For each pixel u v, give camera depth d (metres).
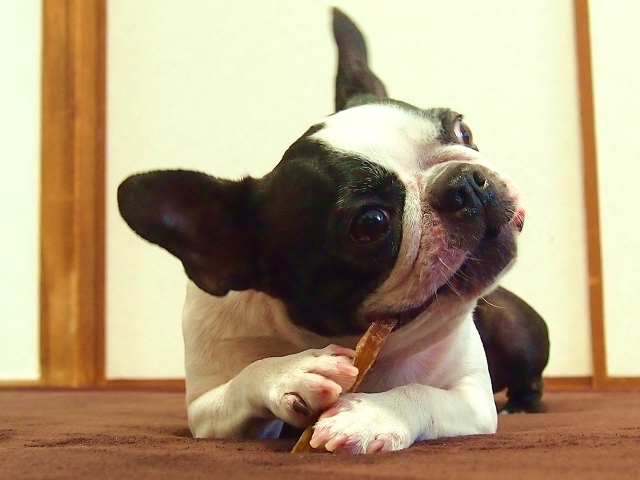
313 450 0.54
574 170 1.43
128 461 0.51
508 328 0.95
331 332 0.64
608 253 1.43
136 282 1.56
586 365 1.42
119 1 1.59
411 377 0.68
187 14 1.57
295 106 1.54
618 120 1.43
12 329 1.57
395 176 0.62
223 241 0.66
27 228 1.57
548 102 1.45
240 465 0.49
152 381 1.54
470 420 0.63
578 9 1.44
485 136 1.48
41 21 1.59
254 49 1.55
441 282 0.61
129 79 1.59
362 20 1.52
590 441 0.56
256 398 0.60
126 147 1.58
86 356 1.55
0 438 0.68
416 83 1.51
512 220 0.63
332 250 0.62
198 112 1.57
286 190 0.64
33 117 1.58
